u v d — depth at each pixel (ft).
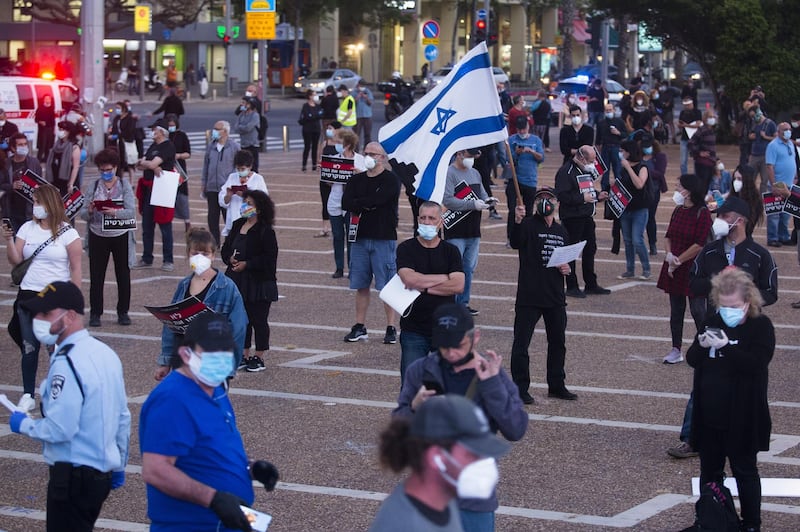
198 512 18.31
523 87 284.00
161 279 57.52
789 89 131.95
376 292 54.29
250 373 39.47
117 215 45.91
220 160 63.67
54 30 246.68
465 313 20.17
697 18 134.10
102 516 26.53
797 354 42.83
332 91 119.85
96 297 46.65
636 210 56.85
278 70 246.68
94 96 108.37
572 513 26.58
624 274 57.88
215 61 256.93
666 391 37.35
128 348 43.19
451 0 288.71
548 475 29.25
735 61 132.57
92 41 107.86
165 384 18.51
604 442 32.01
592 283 53.67
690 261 39.37
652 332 46.21
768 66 132.57
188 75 229.45
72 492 20.20
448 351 20.17
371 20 258.16
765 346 24.38
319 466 29.86
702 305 38.06
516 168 64.85
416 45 301.22
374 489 28.22
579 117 73.36
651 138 61.52
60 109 110.83
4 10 247.09
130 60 249.96
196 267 29.17
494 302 51.90
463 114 37.73
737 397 24.43
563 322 35.65
